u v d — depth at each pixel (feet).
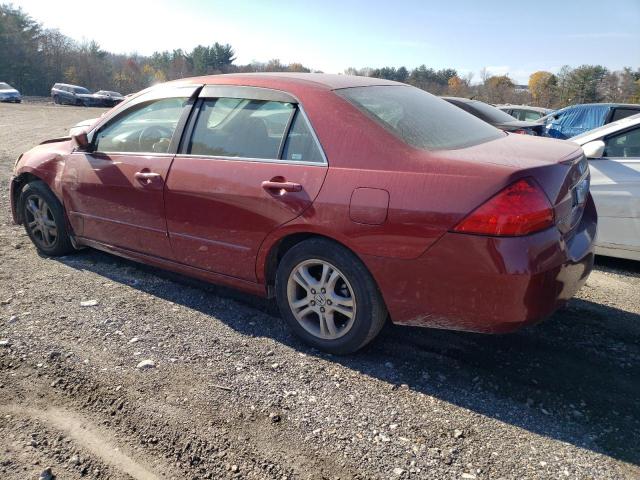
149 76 284.82
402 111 10.68
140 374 9.61
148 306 12.46
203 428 8.20
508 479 7.24
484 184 8.39
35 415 8.49
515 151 9.57
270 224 10.38
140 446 7.82
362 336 9.96
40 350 10.34
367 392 9.20
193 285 13.73
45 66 228.84
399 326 11.67
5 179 27.81
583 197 10.37
